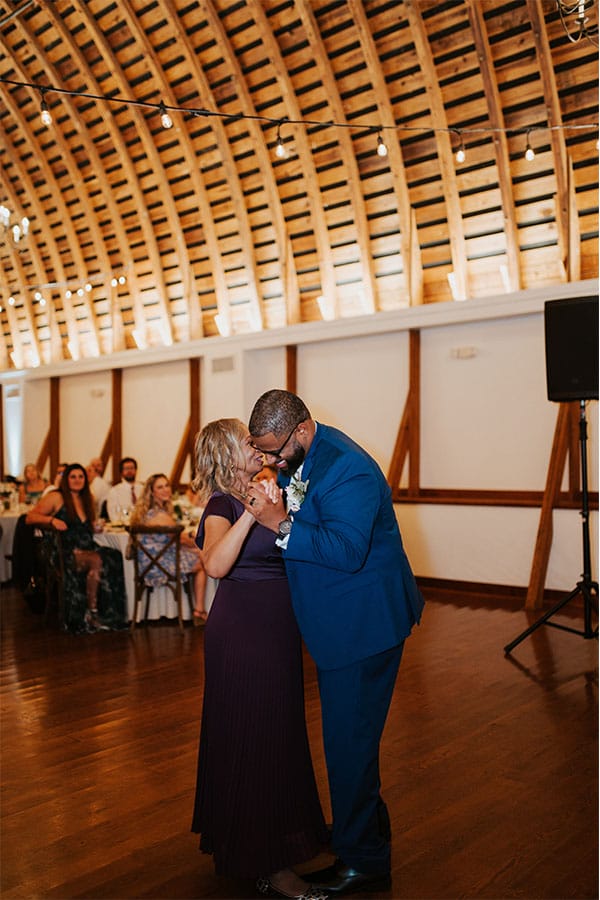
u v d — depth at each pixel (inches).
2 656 197.3
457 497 311.6
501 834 99.7
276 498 80.7
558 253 288.0
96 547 231.1
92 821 105.2
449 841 97.9
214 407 385.1
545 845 96.6
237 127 327.0
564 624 226.7
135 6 305.6
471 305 296.5
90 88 343.6
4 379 516.1
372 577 84.3
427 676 173.3
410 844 97.3
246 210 351.6
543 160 273.6
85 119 362.9
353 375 344.2
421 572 300.5
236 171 340.8
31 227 438.0
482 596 277.4
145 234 387.2
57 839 100.1
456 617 239.1
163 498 223.3
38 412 501.4
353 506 81.7
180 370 417.7
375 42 276.2
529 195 283.7
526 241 293.3
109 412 458.9
